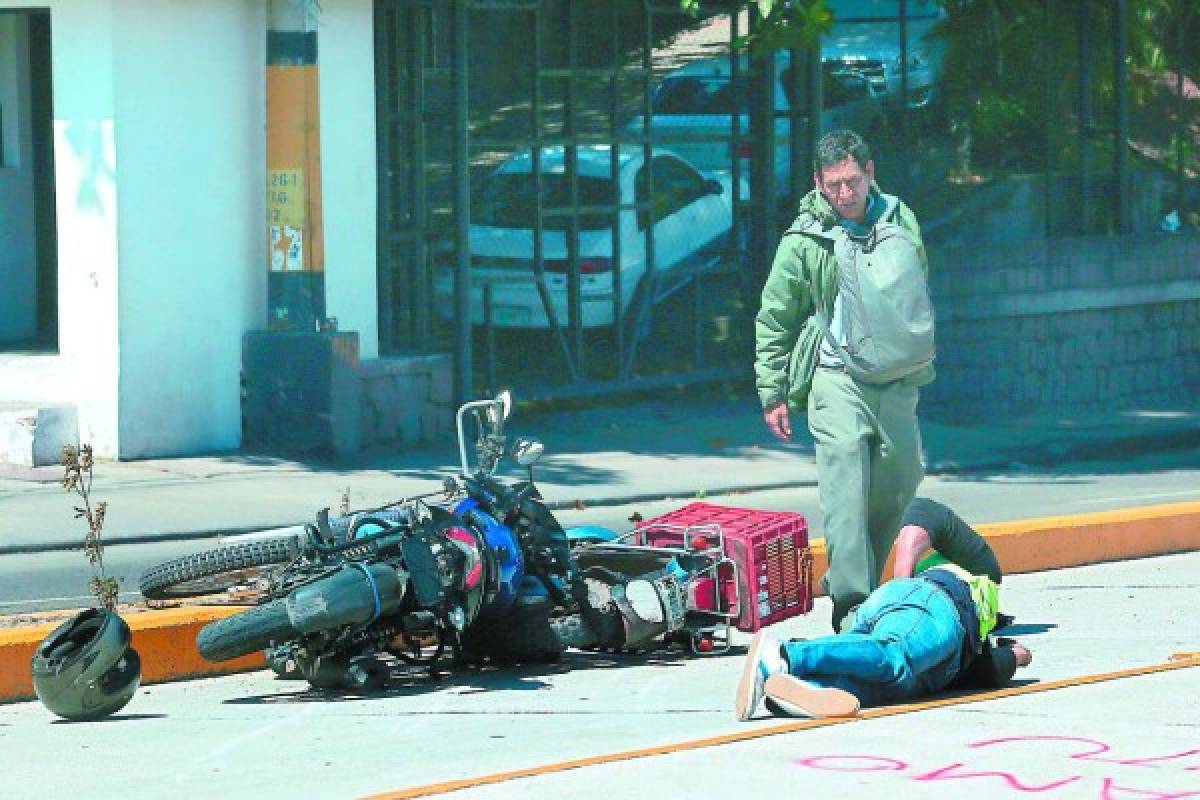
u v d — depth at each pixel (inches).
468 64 2092.8
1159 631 1174.3
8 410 1838.1
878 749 792.3
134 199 1840.6
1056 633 1169.4
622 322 2233.0
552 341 2178.9
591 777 749.9
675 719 930.7
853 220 1046.4
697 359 2294.5
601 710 970.1
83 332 1855.3
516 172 2142.0
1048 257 2490.2
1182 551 1535.4
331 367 1908.2
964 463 2064.5
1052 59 2618.1
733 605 1127.0
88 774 843.4
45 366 1883.6
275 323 1934.1
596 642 1094.4
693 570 1123.9
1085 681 963.3
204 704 1031.6
